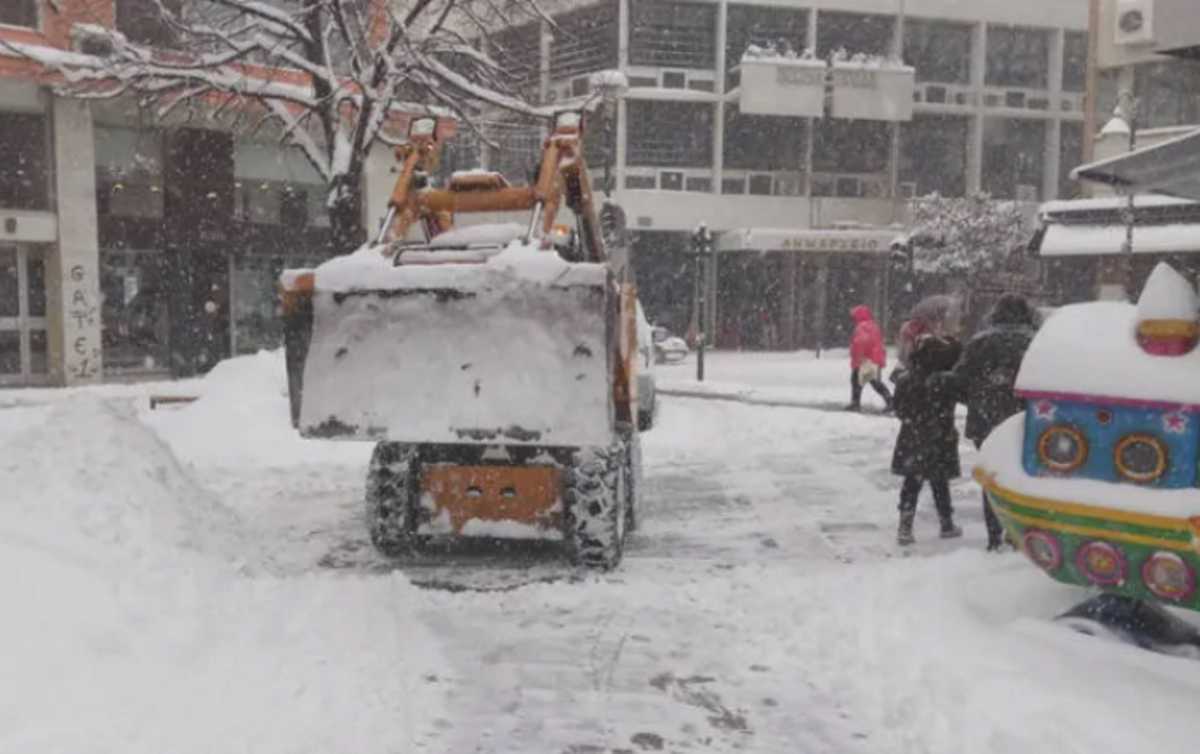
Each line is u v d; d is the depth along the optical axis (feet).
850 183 135.44
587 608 19.47
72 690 12.85
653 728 14.24
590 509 22.39
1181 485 13.99
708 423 51.29
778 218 129.49
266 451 39.55
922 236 117.70
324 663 15.49
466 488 22.86
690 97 125.08
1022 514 15.29
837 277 133.08
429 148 26.18
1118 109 95.76
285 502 30.63
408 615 18.60
